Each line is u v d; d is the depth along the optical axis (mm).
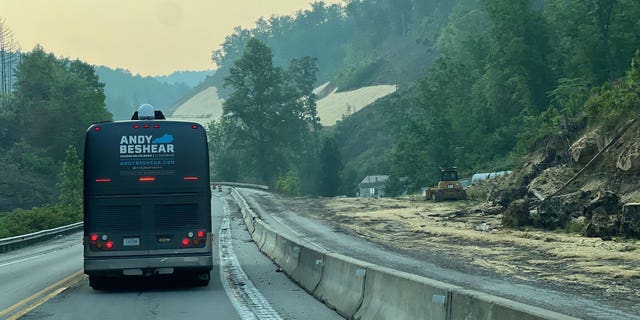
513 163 86688
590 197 38656
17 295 18953
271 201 87188
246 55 189875
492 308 8117
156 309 15656
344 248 33812
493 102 110688
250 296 17547
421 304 10352
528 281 20875
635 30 93438
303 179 156375
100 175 19078
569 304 16500
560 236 33906
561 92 92688
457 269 24266
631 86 52562
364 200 79375
